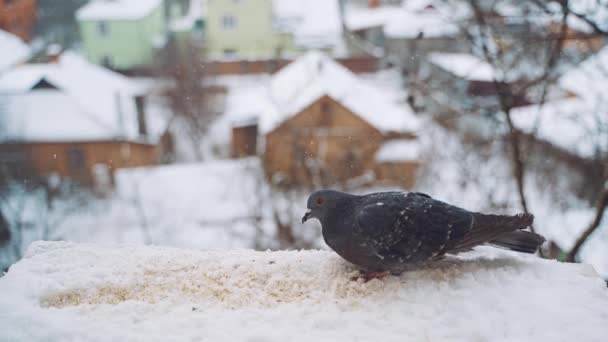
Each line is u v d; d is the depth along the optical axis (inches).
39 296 106.3
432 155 466.6
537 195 420.2
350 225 114.4
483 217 117.5
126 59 1268.5
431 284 113.2
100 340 91.3
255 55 1275.8
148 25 1277.1
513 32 286.7
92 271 117.7
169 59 1126.4
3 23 1061.8
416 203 116.0
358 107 690.8
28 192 665.6
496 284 111.3
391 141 547.5
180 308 106.2
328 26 1229.1
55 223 613.6
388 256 112.7
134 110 905.5
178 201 637.3
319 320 99.7
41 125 837.2
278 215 480.4
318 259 128.3
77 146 858.8
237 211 575.2
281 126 620.7
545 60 286.7
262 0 1237.7
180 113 1012.5
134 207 633.6
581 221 389.4
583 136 381.4
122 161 887.7
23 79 895.7
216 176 665.0
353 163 511.2
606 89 316.2
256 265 125.2
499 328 96.3
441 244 113.3
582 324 95.9
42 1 1176.8
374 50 1048.8
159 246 135.3
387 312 104.0
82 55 1261.1
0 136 748.0
